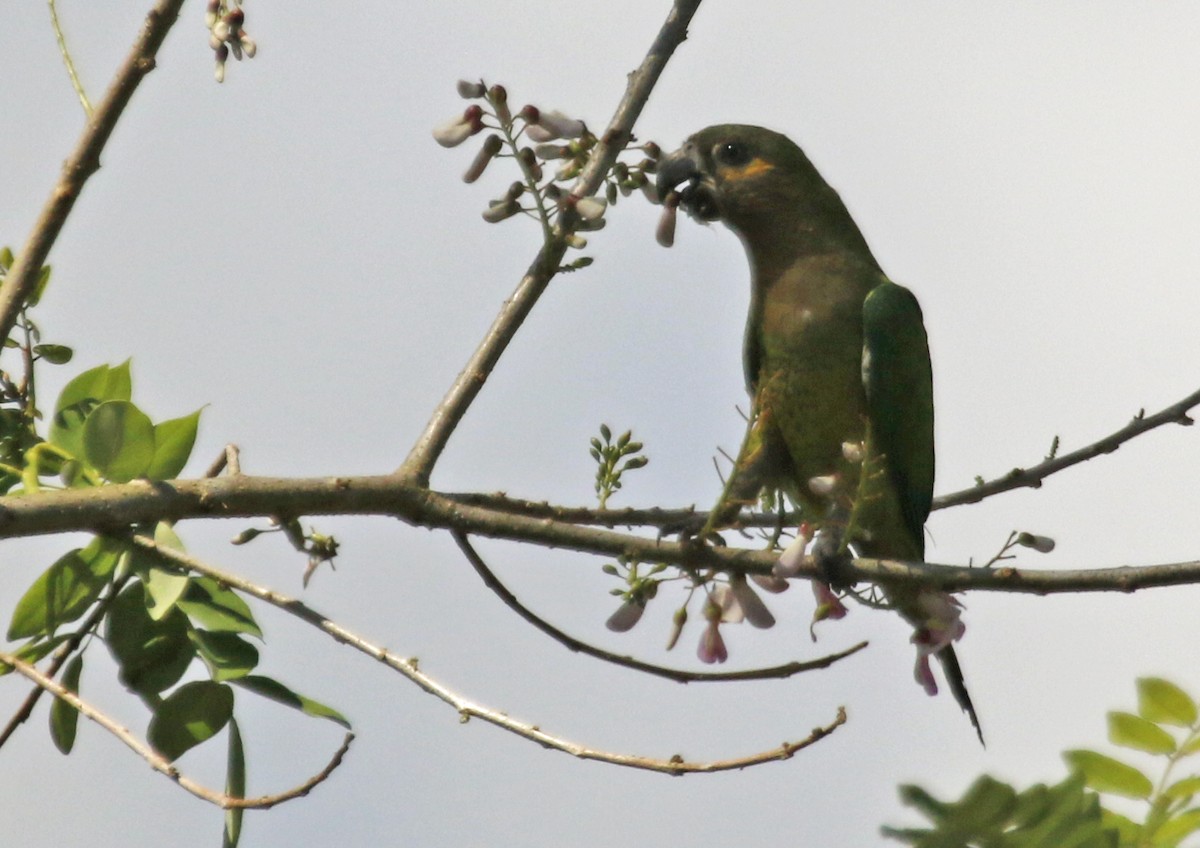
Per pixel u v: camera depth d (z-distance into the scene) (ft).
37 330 25.90
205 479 23.35
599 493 26.02
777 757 20.65
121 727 20.13
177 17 24.18
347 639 21.94
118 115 24.00
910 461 34.14
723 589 25.00
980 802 12.15
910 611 25.91
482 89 25.17
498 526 24.12
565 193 25.88
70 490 22.26
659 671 25.13
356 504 23.93
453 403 24.93
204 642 23.06
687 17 28.63
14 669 22.09
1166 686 17.60
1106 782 17.30
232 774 22.62
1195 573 22.50
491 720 21.22
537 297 25.82
